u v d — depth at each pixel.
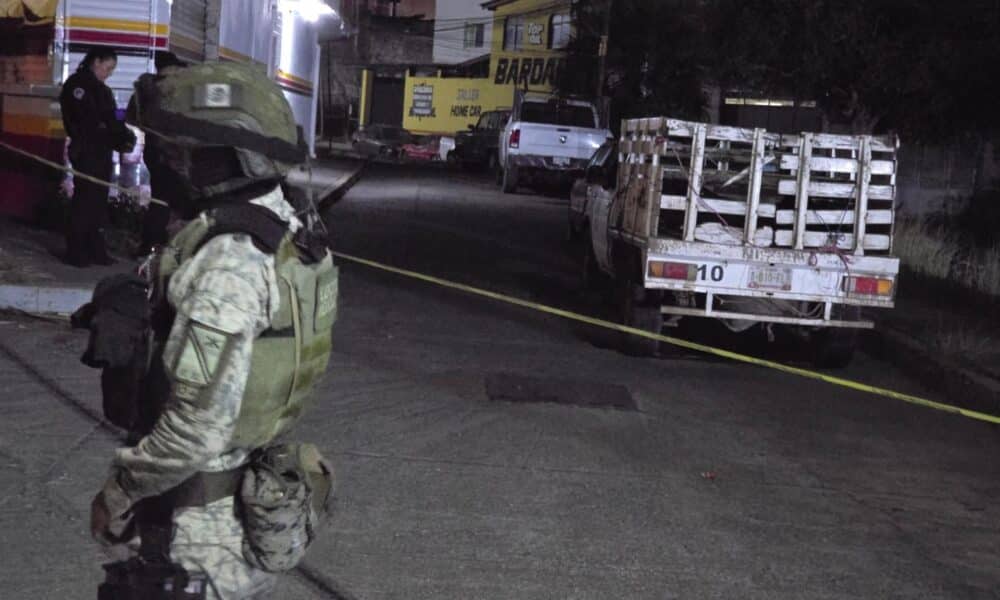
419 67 63.69
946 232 17.14
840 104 17.72
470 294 12.60
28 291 9.09
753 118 27.06
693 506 6.22
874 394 9.34
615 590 5.04
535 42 53.72
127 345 2.55
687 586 5.14
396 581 4.96
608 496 6.27
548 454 6.94
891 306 9.62
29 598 4.57
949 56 15.59
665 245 9.40
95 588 4.70
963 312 12.45
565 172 27.09
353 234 17.23
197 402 2.44
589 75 37.56
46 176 13.30
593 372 9.20
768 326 10.12
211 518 2.61
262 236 2.52
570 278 14.34
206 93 2.59
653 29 30.56
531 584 5.04
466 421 7.50
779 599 5.07
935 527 6.19
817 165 9.52
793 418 8.33
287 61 22.98
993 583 5.43
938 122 17.05
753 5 16.88
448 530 5.59
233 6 16.69
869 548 5.79
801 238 9.59
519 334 10.54
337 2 24.86
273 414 2.62
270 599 4.66
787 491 6.62
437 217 20.78
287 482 2.60
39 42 13.61
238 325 2.46
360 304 11.40
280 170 2.66
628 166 10.61
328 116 60.78
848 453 7.54
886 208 9.71
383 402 7.81
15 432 6.51
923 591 5.28
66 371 7.76
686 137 9.49
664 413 8.12
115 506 2.57
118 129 10.43
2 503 5.52
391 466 6.49
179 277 2.51
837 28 16.09
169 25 13.88
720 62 17.53
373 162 40.25
